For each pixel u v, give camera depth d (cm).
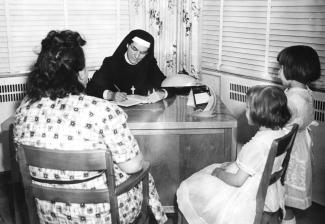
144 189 174
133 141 155
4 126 208
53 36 145
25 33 323
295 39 270
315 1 252
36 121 147
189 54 364
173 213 255
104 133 147
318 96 252
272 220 190
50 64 143
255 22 301
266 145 173
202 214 188
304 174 212
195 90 247
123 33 357
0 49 316
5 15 312
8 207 271
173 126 219
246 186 180
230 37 327
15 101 321
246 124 319
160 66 362
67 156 140
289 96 206
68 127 145
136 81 294
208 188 191
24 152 147
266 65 296
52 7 328
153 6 349
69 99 147
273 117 172
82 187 151
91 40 348
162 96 268
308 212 260
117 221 150
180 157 227
